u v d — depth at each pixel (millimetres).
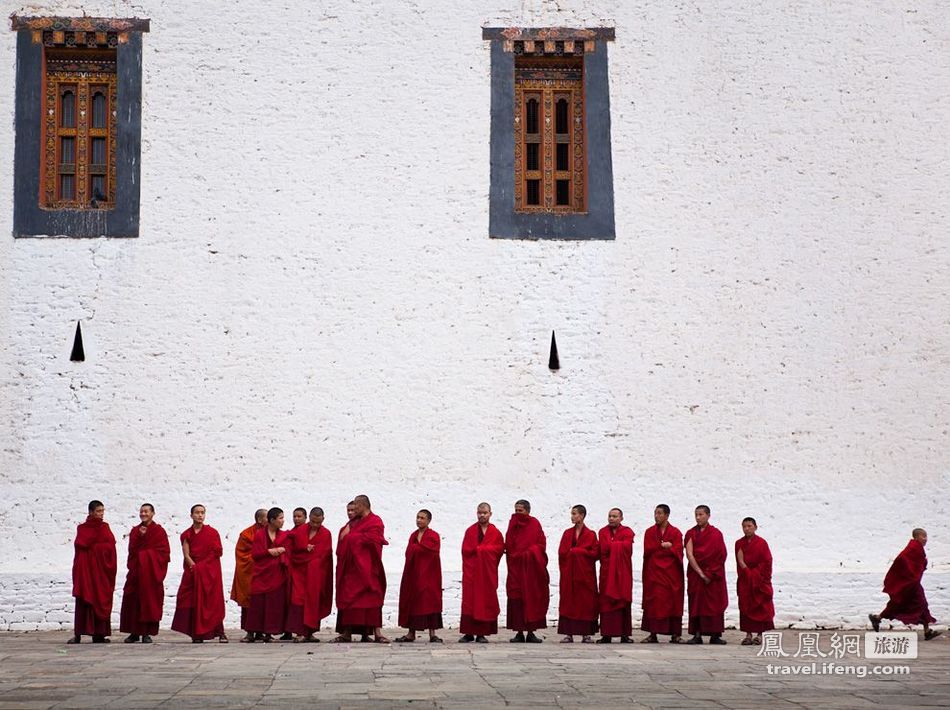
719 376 21156
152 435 20641
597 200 21469
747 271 21406
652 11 21906
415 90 21625
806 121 21797
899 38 22078
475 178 21484
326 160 21406
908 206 21719
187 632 18094
